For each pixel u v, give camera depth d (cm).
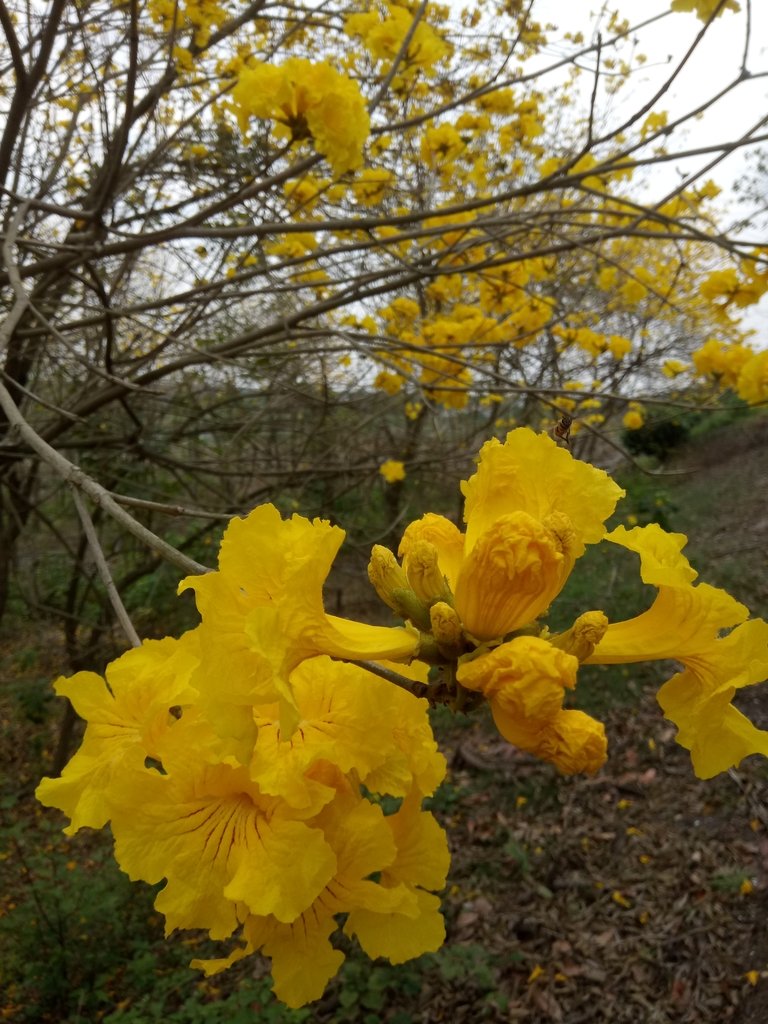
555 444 97
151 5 371
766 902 416
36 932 415
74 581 661
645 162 285
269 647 77
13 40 266
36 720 663
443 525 104
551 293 611
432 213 300
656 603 99
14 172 399
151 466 612
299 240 424
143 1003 381
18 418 155
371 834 85
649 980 396
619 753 588
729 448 1556
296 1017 351
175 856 84
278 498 661
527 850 500
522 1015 386
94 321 360
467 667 86
